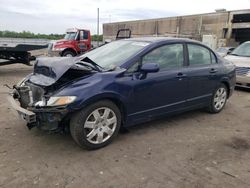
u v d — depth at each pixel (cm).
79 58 407
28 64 1126
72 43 1619
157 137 438
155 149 394
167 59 457
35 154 367
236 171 339
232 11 3077
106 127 393
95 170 332
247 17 2983
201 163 357
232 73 591
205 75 518
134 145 405
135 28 4562
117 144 406
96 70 394
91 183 305
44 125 357
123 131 454
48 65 396
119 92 387
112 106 390
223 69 564
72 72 380
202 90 523
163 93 448
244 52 927
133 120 423
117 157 367
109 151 383
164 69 448
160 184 307
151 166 345
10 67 1313
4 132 436
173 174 328
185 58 486
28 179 309
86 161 353
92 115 374
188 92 492
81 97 350
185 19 3691
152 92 430
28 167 334
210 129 483
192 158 370
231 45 3097
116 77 387
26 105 400
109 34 5181
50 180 308
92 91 360
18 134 430
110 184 304
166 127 484
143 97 421
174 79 457
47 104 344
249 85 818
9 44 1062
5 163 342
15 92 428
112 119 396
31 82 402
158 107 449
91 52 505
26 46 1077
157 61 441
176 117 543
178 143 417
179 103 482
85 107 362
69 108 343
